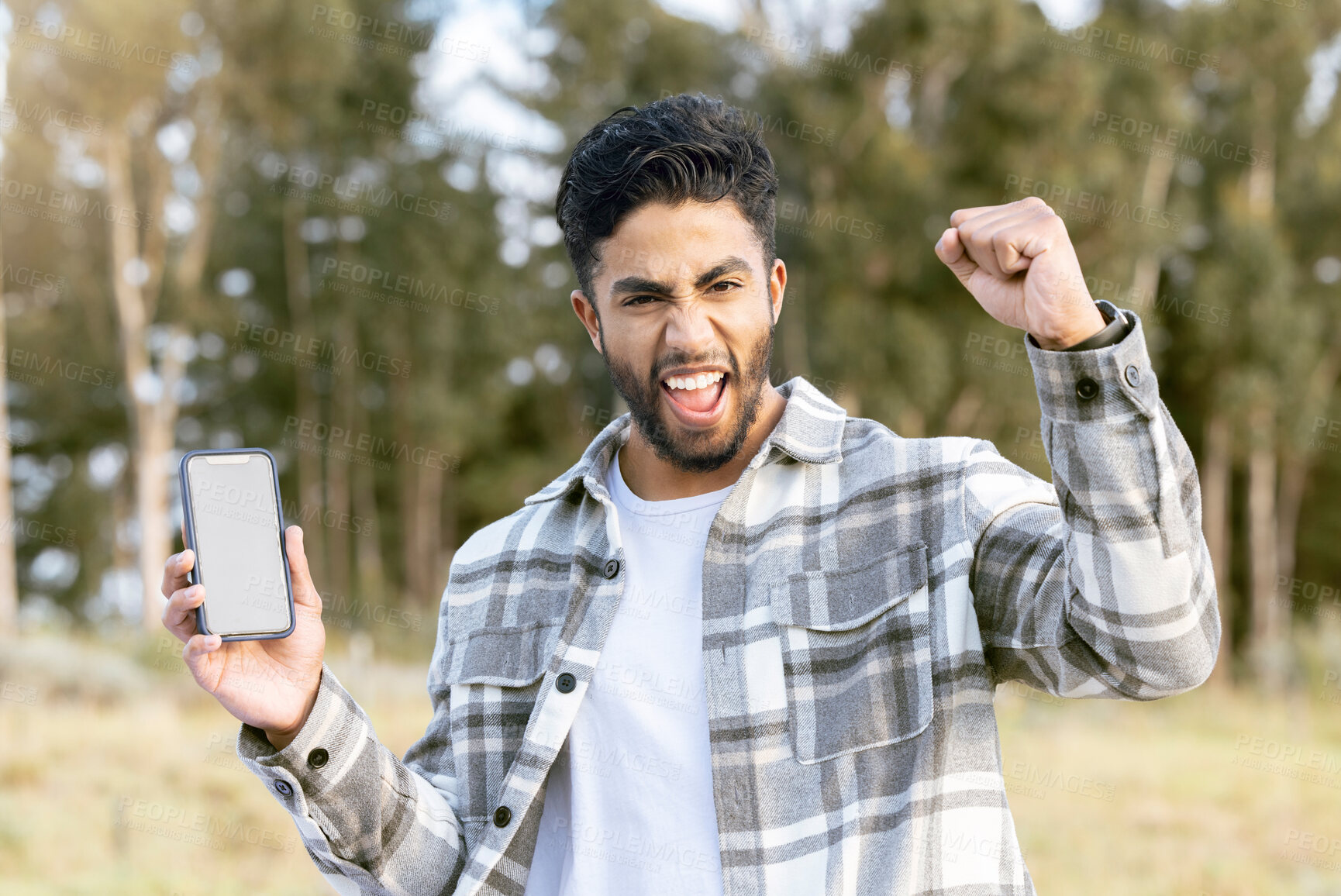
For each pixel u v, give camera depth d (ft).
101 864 16.17
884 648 3.87
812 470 4.25
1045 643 3.66
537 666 4.42
